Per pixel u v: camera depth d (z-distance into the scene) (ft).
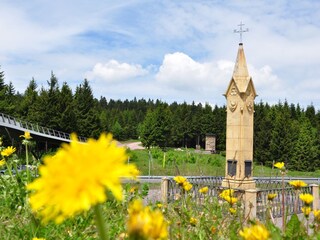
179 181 13.55
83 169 2.55
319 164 195.42
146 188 18.37
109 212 12.38
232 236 8.80
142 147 274.98
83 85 201.98
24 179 15.85
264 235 4.44
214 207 13.61
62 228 11.14
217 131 269.23
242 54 57.72
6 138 122.21
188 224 11.39
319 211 8.66
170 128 273.13
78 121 190.19
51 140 145.59
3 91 187.73
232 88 57.21
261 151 197.16
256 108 220.02
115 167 2.64
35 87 217.97
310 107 333.21
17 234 10.56
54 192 2.53
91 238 10.62
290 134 195.31
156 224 2.83
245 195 26.71
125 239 9.82
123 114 385.29
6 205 13.79
